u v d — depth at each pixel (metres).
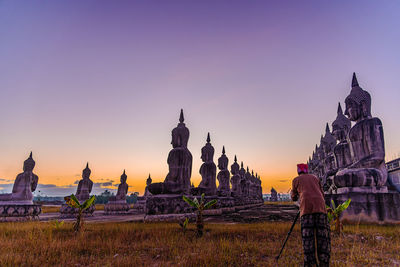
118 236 7.69
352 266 4.86
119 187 24.08
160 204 13.18
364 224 10.91
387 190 11.34
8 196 15.17
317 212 4.26
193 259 5.26
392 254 5.79
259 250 6.11
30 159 16.47
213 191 19.02
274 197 71.38
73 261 5.35
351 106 13.20
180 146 15.38
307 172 4.91
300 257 5.53
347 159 16.55
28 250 6.11
